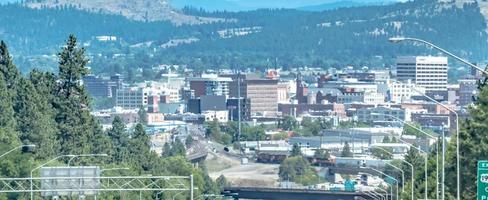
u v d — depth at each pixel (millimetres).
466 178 147125
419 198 186875
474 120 146750
